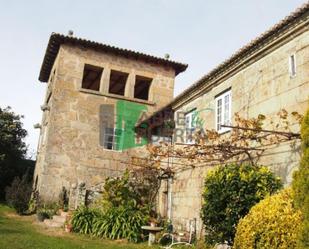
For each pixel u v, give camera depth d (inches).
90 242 392.8
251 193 292.2
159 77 796.6
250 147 360.5
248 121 333.1
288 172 308.2
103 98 733.3
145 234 446.3
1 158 869.2
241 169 311.1
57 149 674.2
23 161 975.6
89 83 889.5
